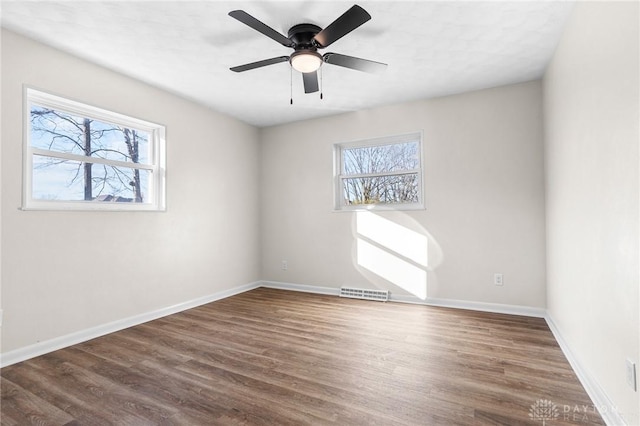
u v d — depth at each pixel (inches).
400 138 158.6
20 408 68.4
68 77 105.1
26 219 94.7
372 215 161.0
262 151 193.0
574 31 82.7
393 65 116.3
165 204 135.9
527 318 125.9
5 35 91.0
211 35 96.3
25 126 94.7
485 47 103.7
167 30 93.4
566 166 92.0
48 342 98.3
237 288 173.6
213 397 72.0
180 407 68.3
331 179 171.5
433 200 147.1
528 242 129.8
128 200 126.0
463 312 134.9
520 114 131.3
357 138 164.9
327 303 151.7
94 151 115.6
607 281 63.9
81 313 107.0
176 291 139.9
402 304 148.5
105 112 116.2
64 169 107.1
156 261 131.9
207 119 157.6
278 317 130.8
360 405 68.3
